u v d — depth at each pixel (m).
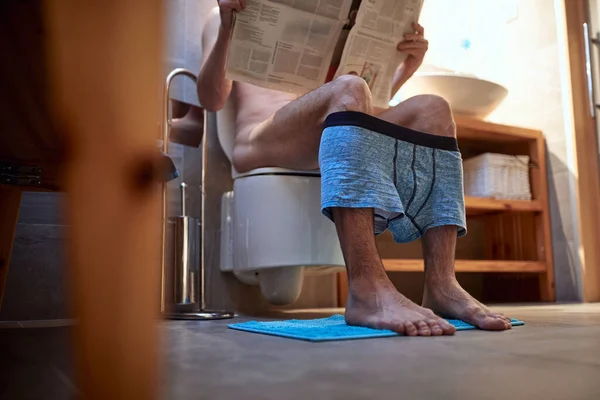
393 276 2.34
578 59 2.40
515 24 2.61
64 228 0.28
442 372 0.56
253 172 1.57
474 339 0.85
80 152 0.27
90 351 0.27
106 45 0.27
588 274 2.29
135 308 0.28
